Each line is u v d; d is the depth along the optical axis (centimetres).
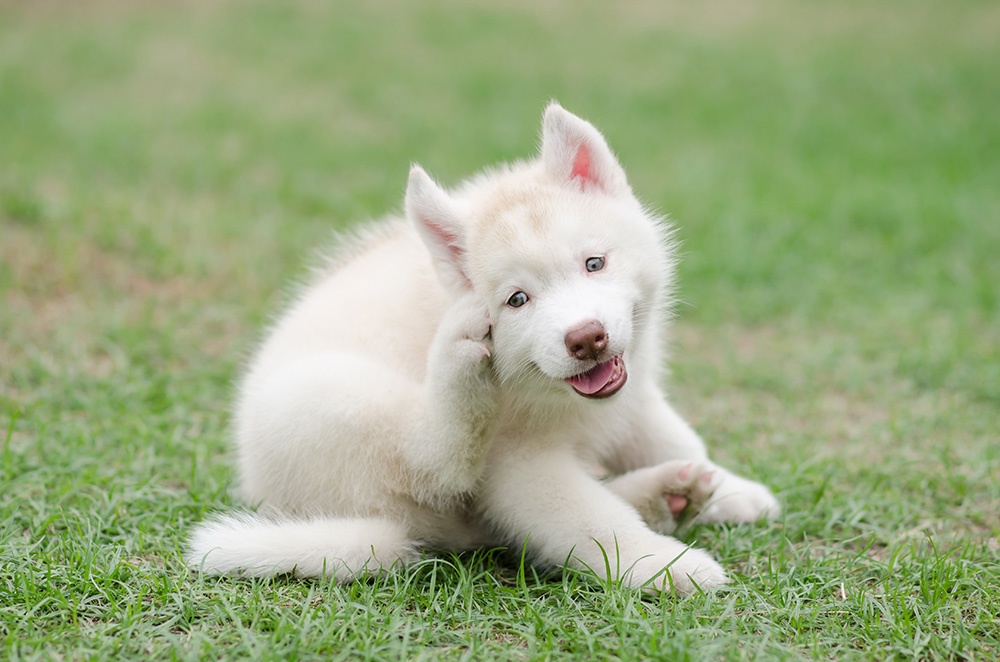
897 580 506
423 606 480
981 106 1923
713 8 2922
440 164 1499
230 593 478
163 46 2258
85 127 1585
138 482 625
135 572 502
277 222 1214
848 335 980
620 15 2789
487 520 552
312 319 588
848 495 635
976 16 2761
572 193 536
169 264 1033
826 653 439
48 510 580
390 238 638
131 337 871
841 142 1706
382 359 553
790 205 1338
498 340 505
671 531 577
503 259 499
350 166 1501
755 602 480
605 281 504
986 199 1388
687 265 1133
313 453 532
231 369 832
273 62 2155
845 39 2514
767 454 721
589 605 482
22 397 763
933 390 842
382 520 530
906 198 1366
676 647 424
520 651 436
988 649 441
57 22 2467
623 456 638
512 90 1984
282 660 420
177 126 1661
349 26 2522
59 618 464
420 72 2108
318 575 504
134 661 425
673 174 1501
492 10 2791
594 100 1931
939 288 1070
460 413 496
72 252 1013
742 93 2017
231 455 675
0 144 1466
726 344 973
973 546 546
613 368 489
